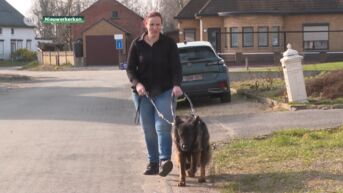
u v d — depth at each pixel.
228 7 43.47
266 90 17.77
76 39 62.72
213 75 16.20
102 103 19.00
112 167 8.80
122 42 53.22
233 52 42.78
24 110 17.30
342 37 42.97
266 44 42.59
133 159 9.41
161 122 7.82
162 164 7.56
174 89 7.70
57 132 12.48
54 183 7.81
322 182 6.82
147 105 8.01
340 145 8.89
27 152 10.12
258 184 7.10
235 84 20.88
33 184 7.76
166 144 7.85
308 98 14.38
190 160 7.50
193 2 47.50
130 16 63.91
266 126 11.47
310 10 42.78
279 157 8.39
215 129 11.58
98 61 58.00
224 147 9.58
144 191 7.35
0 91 26.28
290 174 7.31
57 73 45.78
